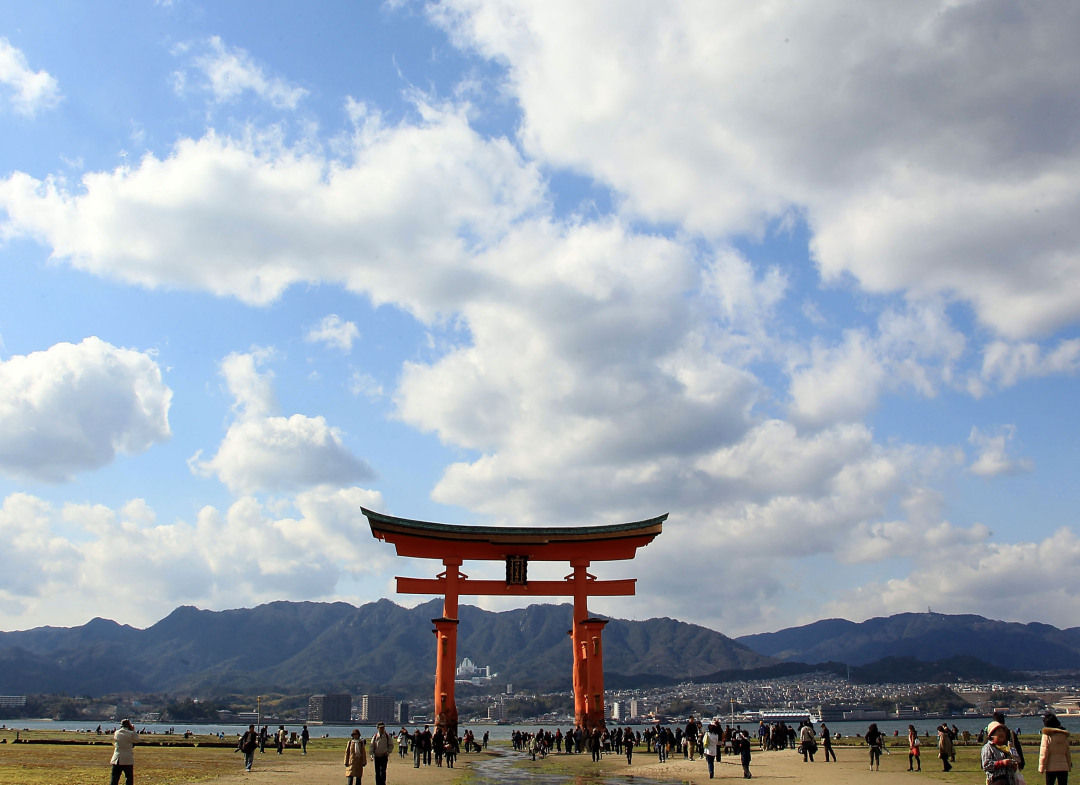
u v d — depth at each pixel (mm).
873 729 41531
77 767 41344
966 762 45406
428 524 64375
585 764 51688
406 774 42406
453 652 64250
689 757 49531
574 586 67500
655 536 66125
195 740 83812
